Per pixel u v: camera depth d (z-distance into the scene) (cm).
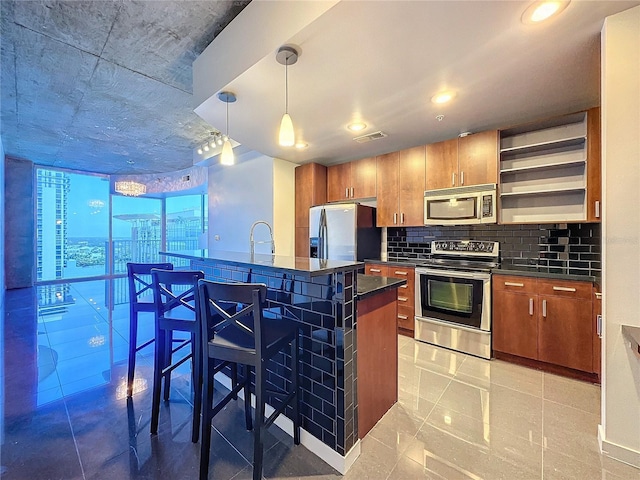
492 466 152
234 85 206
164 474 147
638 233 146
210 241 534
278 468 152
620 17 145
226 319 143
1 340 324
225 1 179
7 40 210
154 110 334
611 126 149
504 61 182
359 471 150
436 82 208
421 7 138
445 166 326
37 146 482
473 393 221
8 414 192
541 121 267
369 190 395
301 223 442
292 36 158
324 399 159
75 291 579
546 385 231
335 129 302
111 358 279
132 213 792
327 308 159
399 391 223
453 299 298
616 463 153
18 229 584
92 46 218
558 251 286
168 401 210
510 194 292
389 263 350
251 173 456
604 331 156
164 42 215
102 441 168
